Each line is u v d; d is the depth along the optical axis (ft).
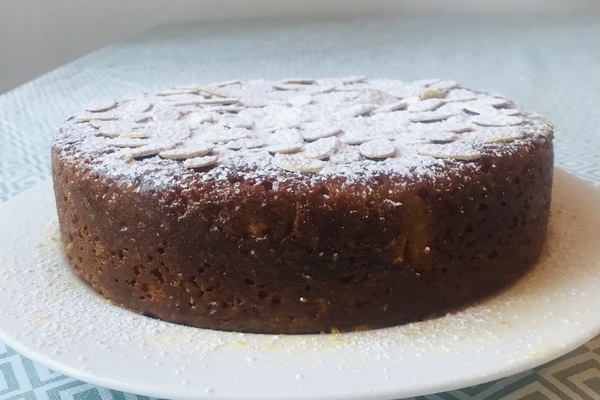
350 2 5.23
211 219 1.19
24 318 1.20
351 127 1.40
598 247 1.37
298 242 1.18
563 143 2.11
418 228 1.21
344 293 1.20
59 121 2.44
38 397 1.14
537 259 1.35
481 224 1.25
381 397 1.04
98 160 1.30
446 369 1.08
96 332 1.17
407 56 3.43
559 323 1.17
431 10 5.26
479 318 1.20
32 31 4.97
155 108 1.54
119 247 1.26
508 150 1.30
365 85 1.76
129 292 1.26
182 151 1.28
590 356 1.19
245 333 1.20
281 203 1.18
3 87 5.04
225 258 1.20
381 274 1.20
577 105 2.56
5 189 1.86
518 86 2.84
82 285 1.32
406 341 1.15
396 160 1.25
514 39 3.93
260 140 1.34
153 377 1.07
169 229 1.21
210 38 4.14
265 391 1.05
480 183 1.24
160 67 3.26
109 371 1.08
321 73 2.97
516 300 1.24
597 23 4.43
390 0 5.21
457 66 3.20
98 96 2.72
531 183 1.32
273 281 1.20
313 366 1.10
